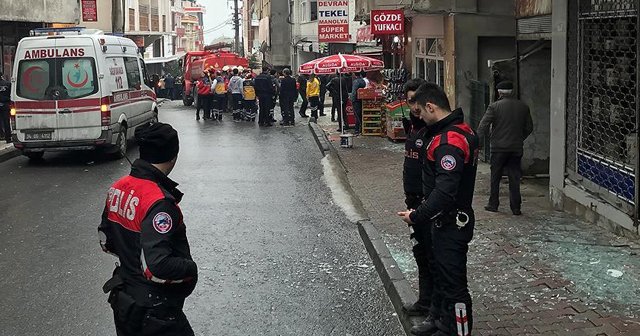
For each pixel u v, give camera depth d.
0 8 19.06
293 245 8.23
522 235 7.76
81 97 14.20
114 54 15.43
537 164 11.62
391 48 23.42
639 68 6.95
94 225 9.28
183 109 30.62
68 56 14.17
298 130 20.34
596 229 7.88
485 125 8.80
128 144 17.42
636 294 5.85
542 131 11.52
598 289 5.99
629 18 7.29
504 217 8.65
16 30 21.58
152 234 3.58
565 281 6.22
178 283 3.74
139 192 3.69
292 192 11.33
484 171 12.23
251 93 22.92
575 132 8.62
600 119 8.12
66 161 15.02
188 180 12.48
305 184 11.98
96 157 15.52
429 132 4.82
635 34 7.18
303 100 24.77
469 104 15.09
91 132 14.28
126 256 3.72
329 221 9.37
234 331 5.73
